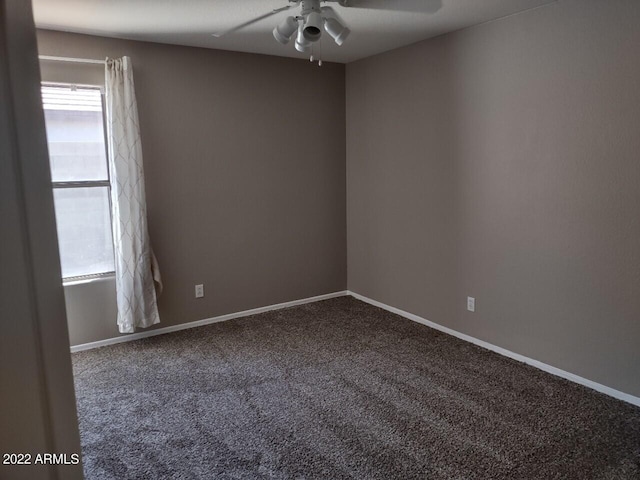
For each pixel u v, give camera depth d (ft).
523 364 11.22
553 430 8.48
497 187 11.39
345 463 7.66
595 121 9.32
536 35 10.16
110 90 11.84
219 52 13.55
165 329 13.65
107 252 12.90
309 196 15.78
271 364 11.44
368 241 15.80
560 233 10.18
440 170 12.86
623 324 9.31
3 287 1.40
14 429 1.47
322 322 14.30
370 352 12.06
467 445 8.09
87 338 12.59
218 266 14.32
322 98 15.57
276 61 14.53
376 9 10.17
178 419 9.06
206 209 13.89
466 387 10.13
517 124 10.75
